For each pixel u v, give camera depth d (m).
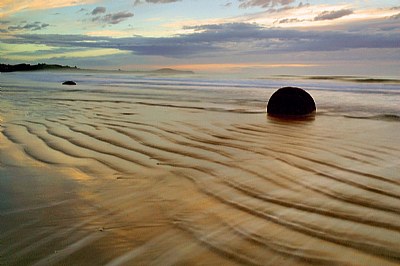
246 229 3.17
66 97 16.47
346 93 18.97
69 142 6.49
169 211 3.55
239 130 7.87
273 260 2.67
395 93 18.77
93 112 10.79
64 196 3.96
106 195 3.98
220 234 3.08
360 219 3.34
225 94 18.66
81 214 3.49
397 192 4.01
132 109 11.66
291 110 10.68
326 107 12.74
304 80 36.16
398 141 6.76
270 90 21.98
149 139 6.76
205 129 7.91
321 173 4.73
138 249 2.83
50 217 3.43
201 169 4.91
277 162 5.26
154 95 17.86
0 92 19.75
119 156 5.56
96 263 2.63
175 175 4.66
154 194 4.00
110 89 22.84
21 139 6.75
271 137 7.12
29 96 17.00
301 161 5.32
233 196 3.93
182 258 2.70
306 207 3.62
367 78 34.59
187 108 12.05
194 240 2.97
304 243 2.92
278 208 3.60
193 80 39.44
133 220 3.36
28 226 3.24
